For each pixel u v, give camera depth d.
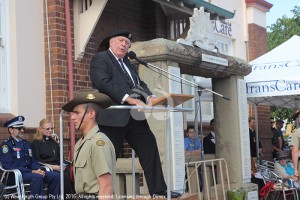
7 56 9.31
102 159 4.37
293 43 12.21
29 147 8.52
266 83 11.81
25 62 9.47
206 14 10.00
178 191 8.30
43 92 9.72
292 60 11.84
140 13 12.70
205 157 10.56
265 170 12.85
